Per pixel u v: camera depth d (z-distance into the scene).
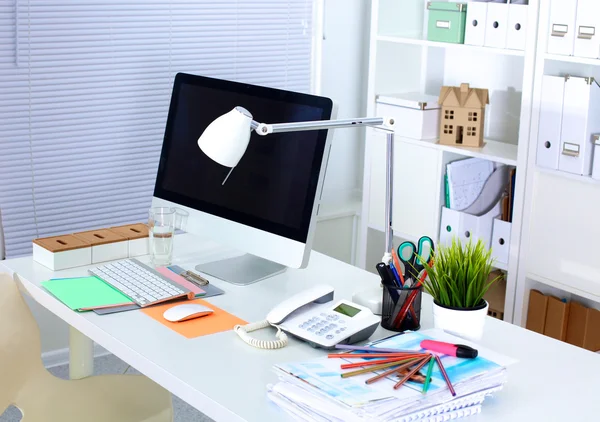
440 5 3.46
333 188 4.30
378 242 4.03
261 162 2.35
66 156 3.28
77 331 2.47
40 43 3.12
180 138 2.57
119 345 1.95
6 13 3.03
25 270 2.41
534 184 3.21
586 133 3.00
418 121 3.59
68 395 2.19
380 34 3.71
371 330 1.97
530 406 1.68
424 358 1.70
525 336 2.04
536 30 3.11
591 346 3.25
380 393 1.57
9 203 3.18
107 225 3.44
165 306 2.18
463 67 3.84
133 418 2.15
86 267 2.45
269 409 1.65
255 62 3.77
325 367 1.69
